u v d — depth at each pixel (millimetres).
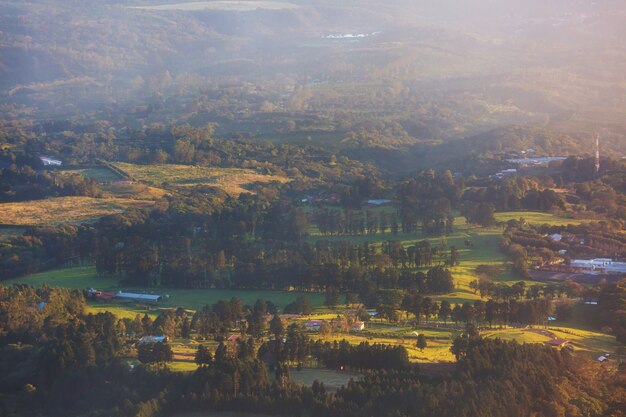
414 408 195375
